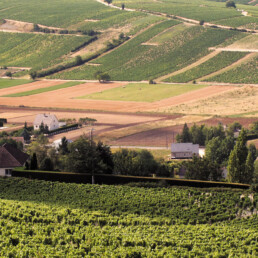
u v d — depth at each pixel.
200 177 116.06
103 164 114.75
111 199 101.50
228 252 75.62
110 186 108.06
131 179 111.38
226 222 92.75
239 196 101.94
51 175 114.38
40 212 88.62
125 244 77.00
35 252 71.88
